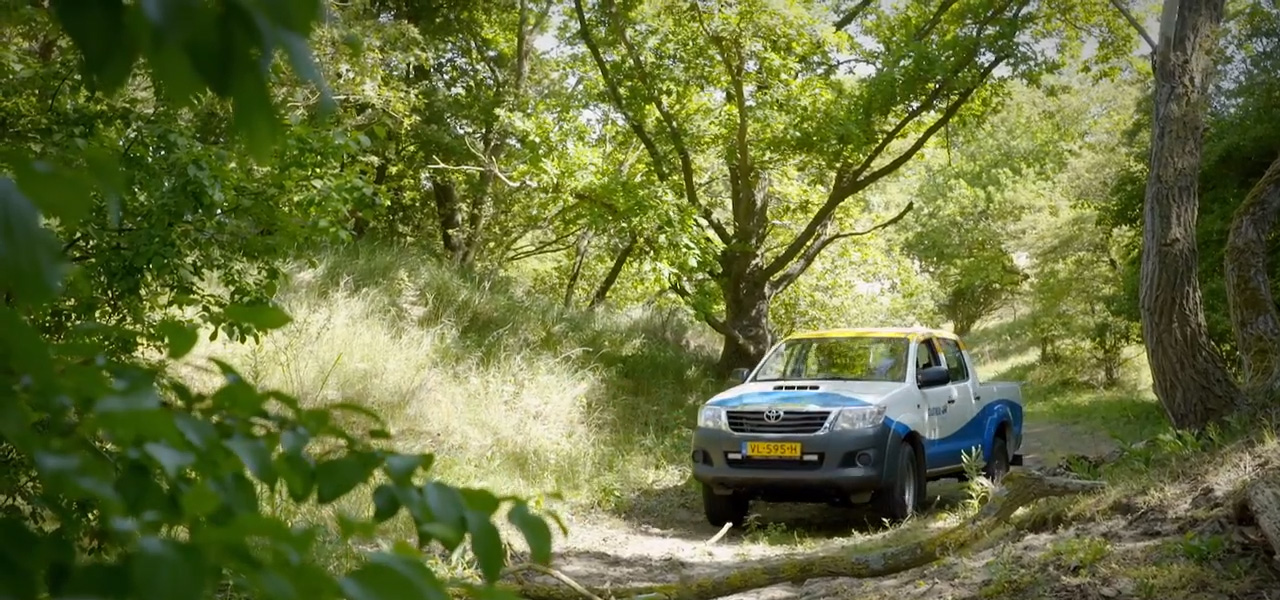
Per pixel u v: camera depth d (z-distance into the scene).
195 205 5.32
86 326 0.97
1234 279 9.13
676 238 15.45
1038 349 39.59
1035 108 34.09
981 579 6.18
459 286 16.30
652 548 9.37
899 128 17.73
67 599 0.54
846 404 9.88
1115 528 6.35
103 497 0.61
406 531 6.94
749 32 16.05
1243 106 16.34
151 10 0.54
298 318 12.38
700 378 17.58
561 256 28.22
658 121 17.58
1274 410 7.80
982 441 11.63
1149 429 16.61
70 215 0.52
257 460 0.78
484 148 21.23
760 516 11.02
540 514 0.86
